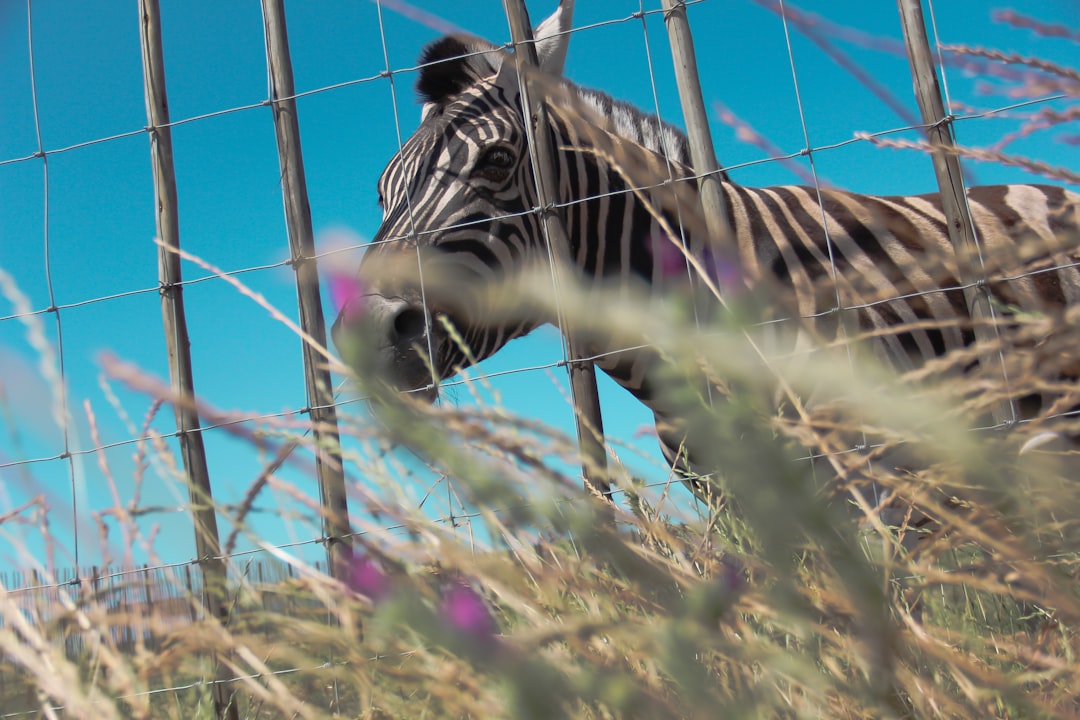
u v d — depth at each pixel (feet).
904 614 2.20
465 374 2.69
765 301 2.15
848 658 1.90
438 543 2.01
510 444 1.86
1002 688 1.85
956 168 7.57
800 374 1.53
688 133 8.80
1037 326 2.25
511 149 10.37
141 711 2.24
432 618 1.21
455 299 8.56
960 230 7.48
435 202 10.03
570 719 1.51
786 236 9.90
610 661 1.85
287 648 2.19
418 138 10.75
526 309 9.66
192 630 2.27
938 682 2.27
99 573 2.86
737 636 1.94
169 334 8.24
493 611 2.23
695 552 2.67
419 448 1.43
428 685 1.84
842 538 1.43
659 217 2.73
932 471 2.14
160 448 2.77
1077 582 2.05
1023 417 7.63
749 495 1.24
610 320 1.34
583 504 1.70
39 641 2.28
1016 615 3.24
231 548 2.74
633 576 1.64
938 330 9.36
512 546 2.39
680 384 1.29
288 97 8.47
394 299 8.59
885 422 1.53
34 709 2.47
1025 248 2.11
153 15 8.90
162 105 8.74
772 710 1.83
